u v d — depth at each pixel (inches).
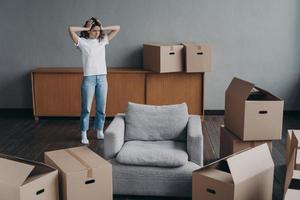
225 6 226.1
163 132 140.5
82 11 227.3
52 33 230.1
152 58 215.6
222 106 236.4
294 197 87.1
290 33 228.5
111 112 222.7
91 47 179.0
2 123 218.7
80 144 182.7
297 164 105.0
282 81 233.9
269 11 226.5
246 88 134.0
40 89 221.1
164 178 125.2
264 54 231.1
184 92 219.8
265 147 113.7
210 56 211.3
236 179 99.7
